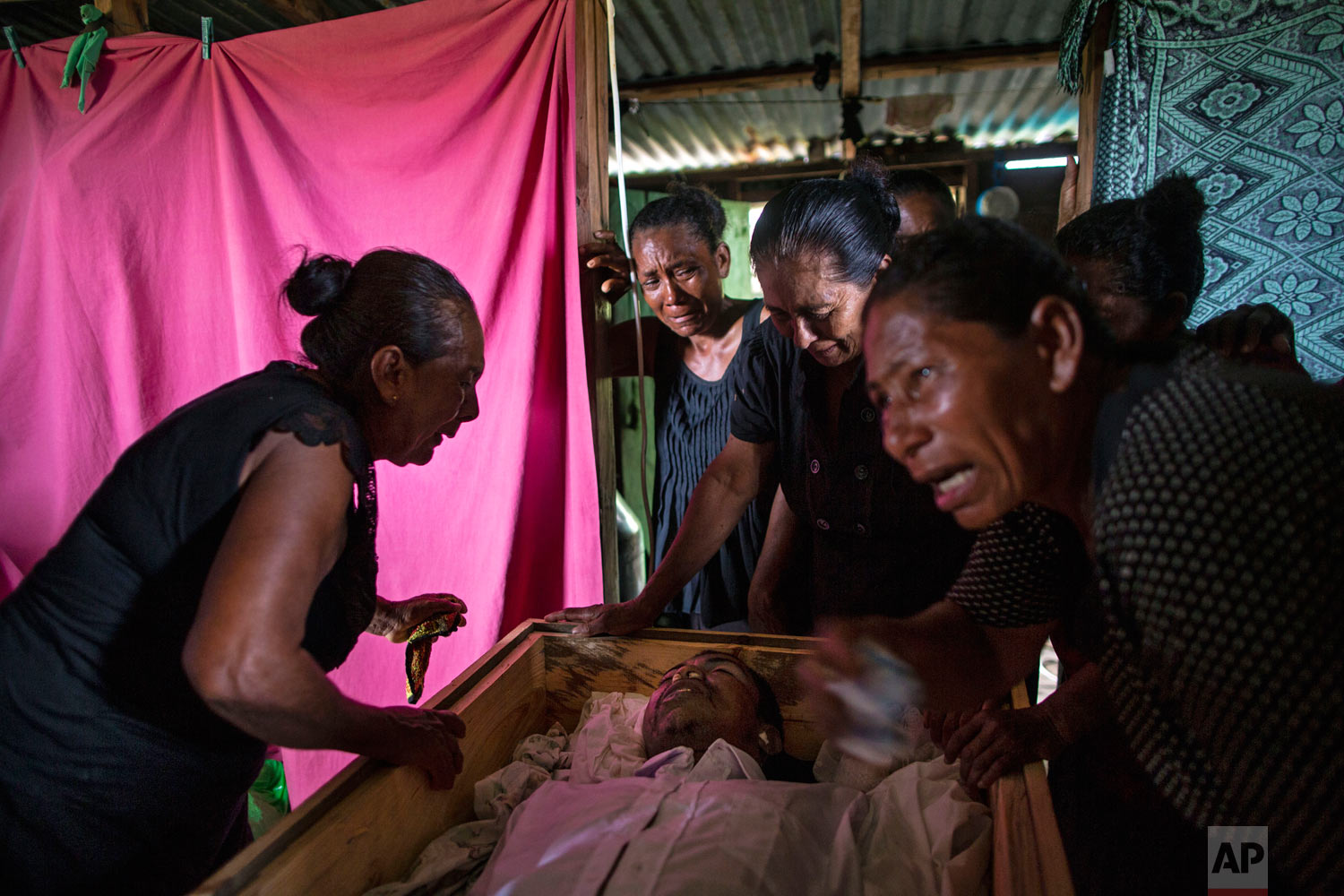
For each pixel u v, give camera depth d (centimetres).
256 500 101
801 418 163
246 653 94
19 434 238
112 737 112
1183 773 82
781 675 158
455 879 118
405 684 220
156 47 222
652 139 591
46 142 231
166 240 227
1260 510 65
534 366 203
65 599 111
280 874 96
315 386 116
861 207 134
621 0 393
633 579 376
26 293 234
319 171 214
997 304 73
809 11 412
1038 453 78
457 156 206
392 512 215
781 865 108
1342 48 188
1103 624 90
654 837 112
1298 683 65
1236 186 199
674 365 243
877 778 137
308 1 365
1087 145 219
